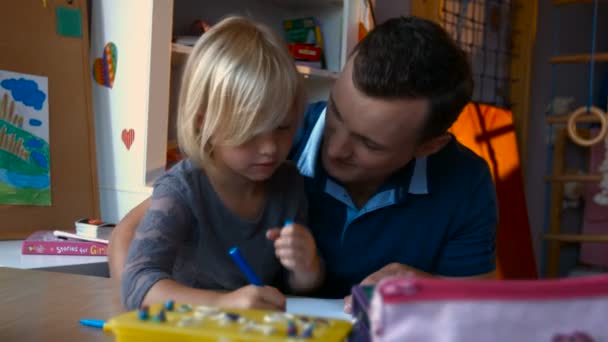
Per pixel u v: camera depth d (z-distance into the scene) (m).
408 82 0.75
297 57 1.74
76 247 1.15
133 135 1.39
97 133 1.46
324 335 0.40
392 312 0.33
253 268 0.86
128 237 0.88
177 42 1.44
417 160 0.98
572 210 2.88
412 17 0.86
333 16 1.86
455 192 1.00
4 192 1.29
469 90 0.86
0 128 1.29
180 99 0.79
